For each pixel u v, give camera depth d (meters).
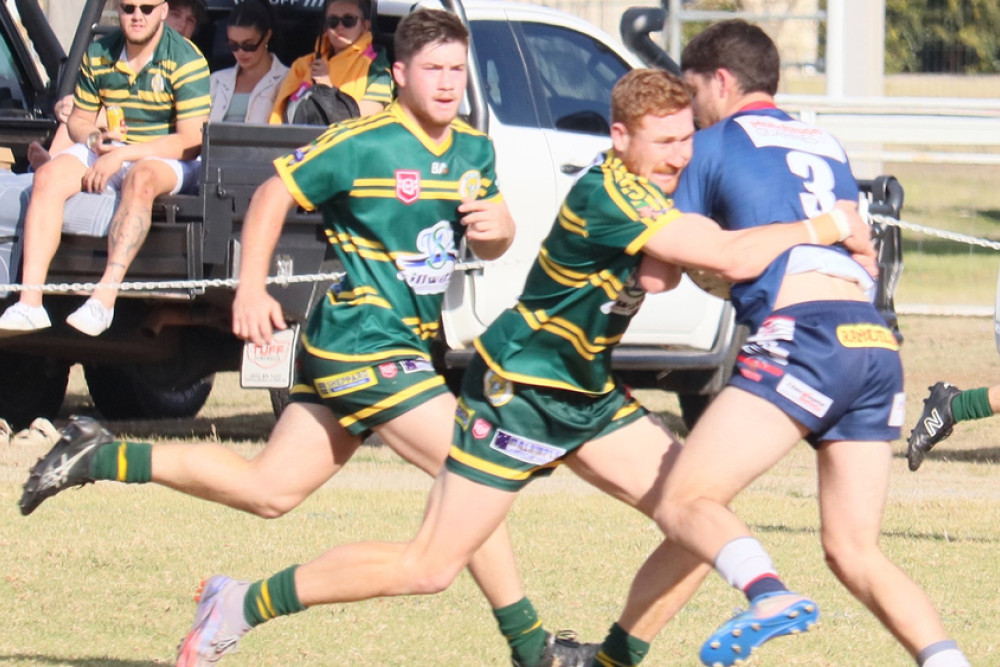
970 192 76.31
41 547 24.38
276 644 19.48
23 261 29.94
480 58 33.16
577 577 23.23
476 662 18.83
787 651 19.44
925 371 49.75
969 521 28.17
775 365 15.52
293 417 17.62
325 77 31.98
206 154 29.75
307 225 30.41
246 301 17.17
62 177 30.27
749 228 16.03
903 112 59.72
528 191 32.78
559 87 34.50
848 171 16.75
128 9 31.00
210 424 39.28
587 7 57.97
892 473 34.47
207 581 16.86
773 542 25.86
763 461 15.49
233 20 33.53
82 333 31.89
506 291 32.88
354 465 33.59
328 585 16.28
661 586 16.81
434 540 16.22
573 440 16.39
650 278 15.89
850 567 15.90
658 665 18.78
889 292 36.16
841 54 62.34
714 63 16.97
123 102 31.62
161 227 30.05
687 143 16.05
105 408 40.06
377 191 17.22
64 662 18.36
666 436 16.84
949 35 70.69
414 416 17.11
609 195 15.60
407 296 17.52
